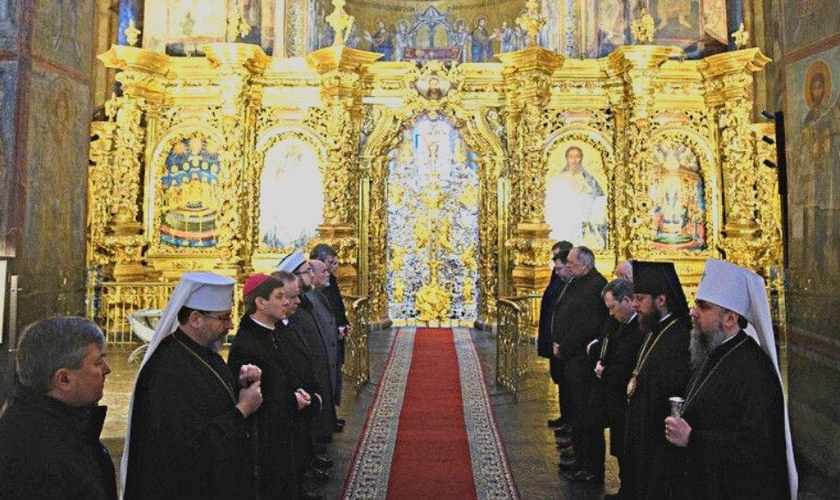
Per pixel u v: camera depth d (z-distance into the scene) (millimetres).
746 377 2988
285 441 3916
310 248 14641
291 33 15852
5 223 5199
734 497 2959
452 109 15648
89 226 14391
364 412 7871
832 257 4961
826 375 4988
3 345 5051
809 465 5176
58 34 5812
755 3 15523
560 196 15406
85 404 2262
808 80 5344
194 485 2967
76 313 6098
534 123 14789
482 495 5195
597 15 15742
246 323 4016
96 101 15297
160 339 3094
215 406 3070
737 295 3088
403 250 16375
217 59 14266
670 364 3715
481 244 16000
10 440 2068
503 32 17328
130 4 15320
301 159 15484
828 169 5055
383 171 16094
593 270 5902
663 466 3600
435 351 12359
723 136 14773
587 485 5371
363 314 9422
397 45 17828
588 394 5520
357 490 5305
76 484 2096
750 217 14336
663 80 15078
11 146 5250
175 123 15133
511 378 8828
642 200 14414
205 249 15016
